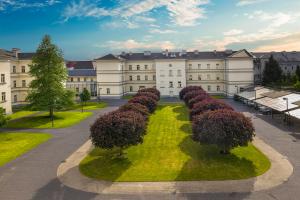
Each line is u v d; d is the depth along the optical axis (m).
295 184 25.17
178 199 22.78
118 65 105.81
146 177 27.31
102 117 31.75
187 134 45.25
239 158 32.09
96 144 30.56
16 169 30.28
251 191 23.95
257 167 29.33
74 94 67.19
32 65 64.75
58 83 63.88
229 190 24.22
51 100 62.25
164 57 113.38
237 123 30.64
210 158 32.34
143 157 33.38
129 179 26.95
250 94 82.56
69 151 36.75
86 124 55.75
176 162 31.42
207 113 33.03
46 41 63.50
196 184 25.55
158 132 47.09
